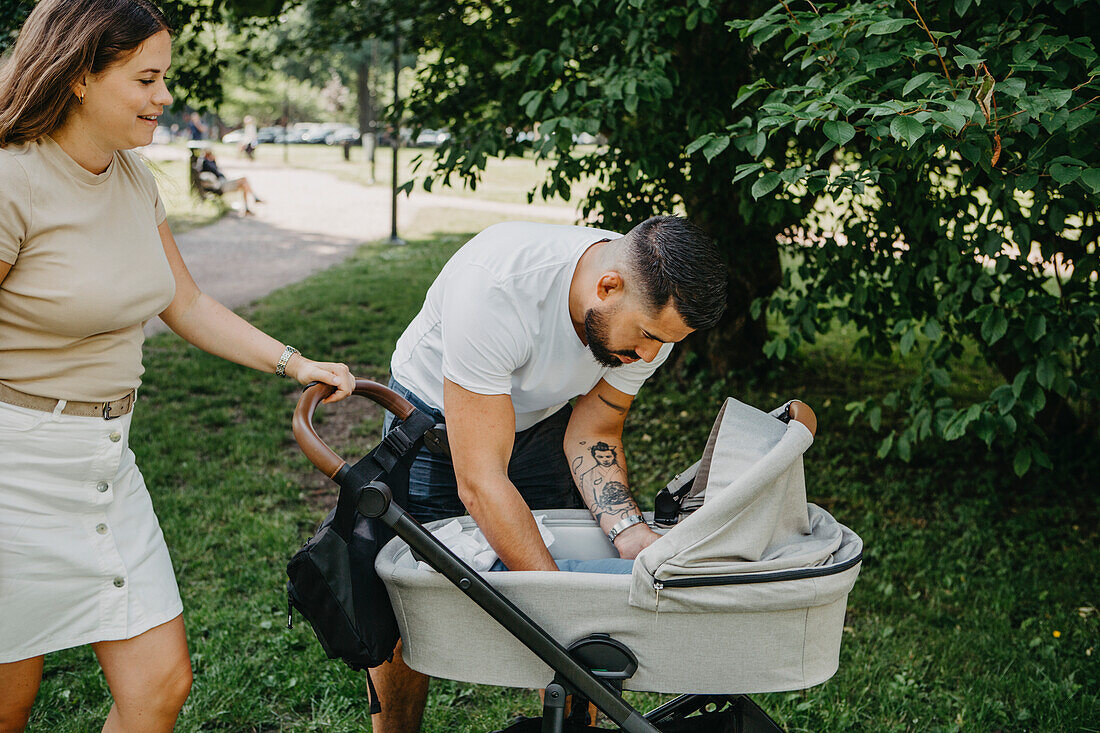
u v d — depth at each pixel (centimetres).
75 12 170
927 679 339
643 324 189
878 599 402
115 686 200
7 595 188
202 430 616
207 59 625
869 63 291
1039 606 400
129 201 193
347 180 2781
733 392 722
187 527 451
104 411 196
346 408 688
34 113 173
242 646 339
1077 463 566
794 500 191
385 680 243
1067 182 264
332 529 179
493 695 318
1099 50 349
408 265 1329
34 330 184
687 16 409
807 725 303
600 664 180
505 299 201
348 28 745
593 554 234
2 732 204
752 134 324
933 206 385
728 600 174
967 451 601
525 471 243
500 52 572
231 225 1792
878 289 457
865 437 631
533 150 427
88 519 195
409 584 184
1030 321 368
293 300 1059
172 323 222
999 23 325
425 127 616
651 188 560
